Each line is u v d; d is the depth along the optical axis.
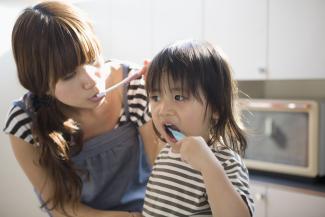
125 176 0.94
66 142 0.84
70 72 0.74
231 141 0.81
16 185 2.18
